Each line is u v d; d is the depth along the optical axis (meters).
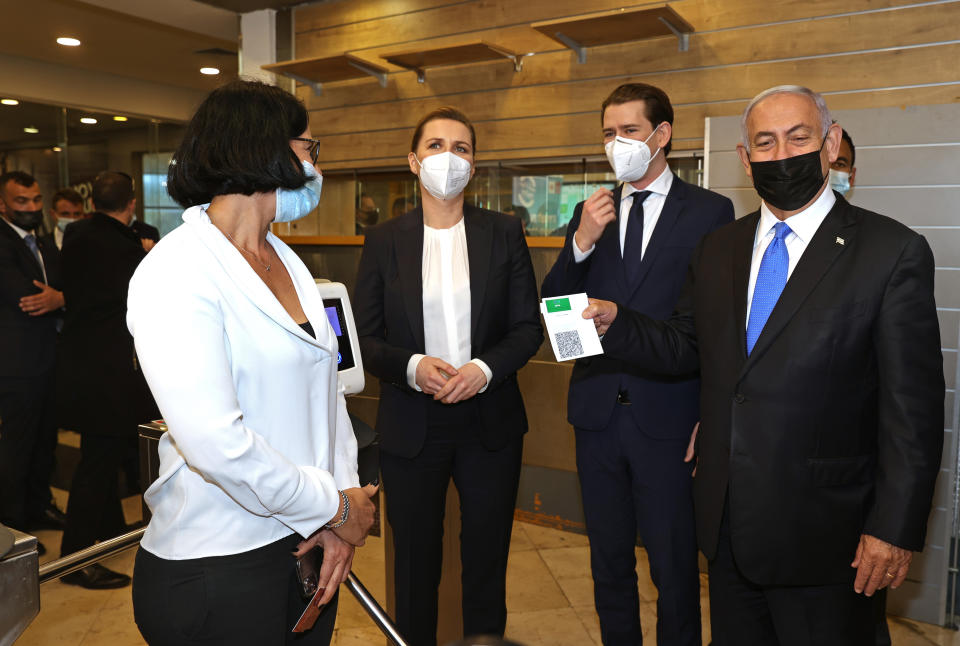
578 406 2.15
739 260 1.66
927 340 1.42
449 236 2.21
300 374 1.16
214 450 1.00
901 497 1.39
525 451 3.87
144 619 1.13
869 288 1.45
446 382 2.00
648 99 2.07
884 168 2.83
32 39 6.02
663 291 2.05
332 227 4.61
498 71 3.95
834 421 1.47
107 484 3.16
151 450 1.57
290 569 1.17
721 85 3.36
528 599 2.97
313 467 1.15
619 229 2.19
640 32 3.43
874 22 3.01
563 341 1.81
